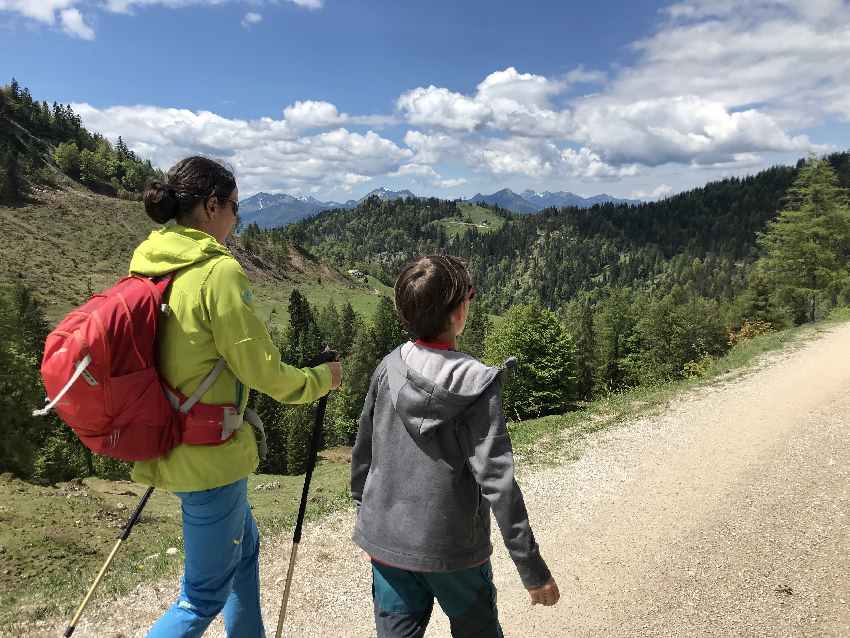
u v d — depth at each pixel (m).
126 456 2.11
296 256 185.25
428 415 1.93
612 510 6.14
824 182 34.44
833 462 6.77
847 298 39.25
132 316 2.05
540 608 4.22
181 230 2.30
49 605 4.50
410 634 2.07
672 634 3.77
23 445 27.89
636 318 72.44
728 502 5.96
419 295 2.05
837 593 4.02
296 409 52.19
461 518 1.98
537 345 46.53
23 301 52.22
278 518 6.66
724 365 15.95
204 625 2.45
